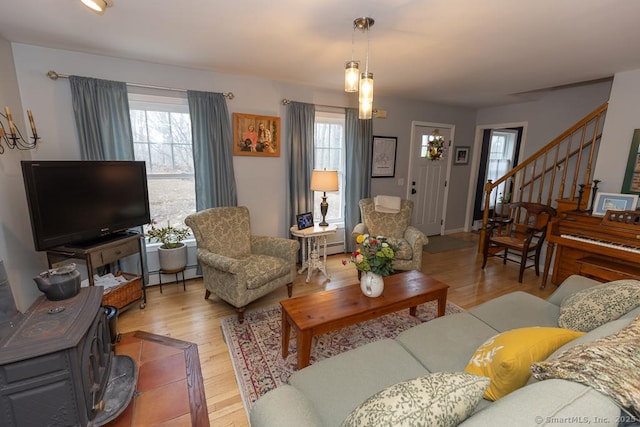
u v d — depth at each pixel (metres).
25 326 1.41
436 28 2.02
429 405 0.77
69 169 2.20
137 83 2.84
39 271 2.53
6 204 2.15
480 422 0.68
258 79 3.39
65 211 2.19
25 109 2.48
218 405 1.69
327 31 2.10
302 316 1.86
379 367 1.40
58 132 2.63
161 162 3.16
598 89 3.76
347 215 4.25
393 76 3.22
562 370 0.82
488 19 1.88
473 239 5.30
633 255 2.49
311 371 1.37
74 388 1.39
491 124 5.19
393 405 0.77
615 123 2.95
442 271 3.79
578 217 3.01
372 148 4.43
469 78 3.28
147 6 1.77
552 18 1.84
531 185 3.94
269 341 2.26
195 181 3.17
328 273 3.66
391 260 2.14
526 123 4.60
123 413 1.63
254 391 1.78
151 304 2.81
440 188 5.38
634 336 0.95
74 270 1.74
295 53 2.56
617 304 1.44
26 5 1.77
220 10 1.81
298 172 3.73
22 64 2.44
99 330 1.65
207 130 3.13
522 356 1.07
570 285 1.95
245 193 3.55
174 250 2.95
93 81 2.63
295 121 3.63
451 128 5.21
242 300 2.47
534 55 2.52
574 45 2.28
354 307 1.98
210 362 2.04
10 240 2.18
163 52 2.57
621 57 2.50
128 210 2.66
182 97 3.06
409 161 4.89
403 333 1.69
